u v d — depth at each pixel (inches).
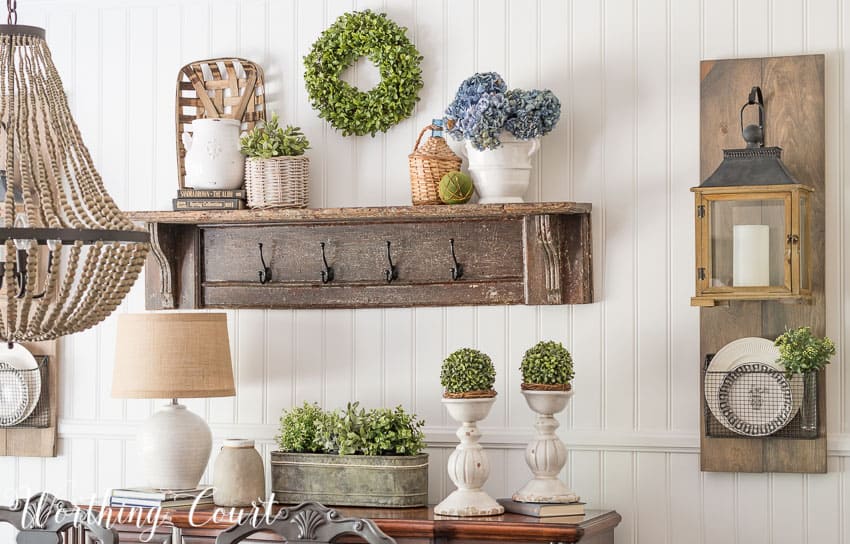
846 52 138.3
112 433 161.2
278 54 157.3
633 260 144.2
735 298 129.7
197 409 158.7
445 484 149.1
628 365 143.9
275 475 141.9
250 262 157.0
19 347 163.6
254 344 157.2
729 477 139.9
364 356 153.1
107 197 104.3
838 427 136.7
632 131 144.7
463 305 149.3
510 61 148.9
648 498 142.6
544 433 134.0
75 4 164.6
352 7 154.8
